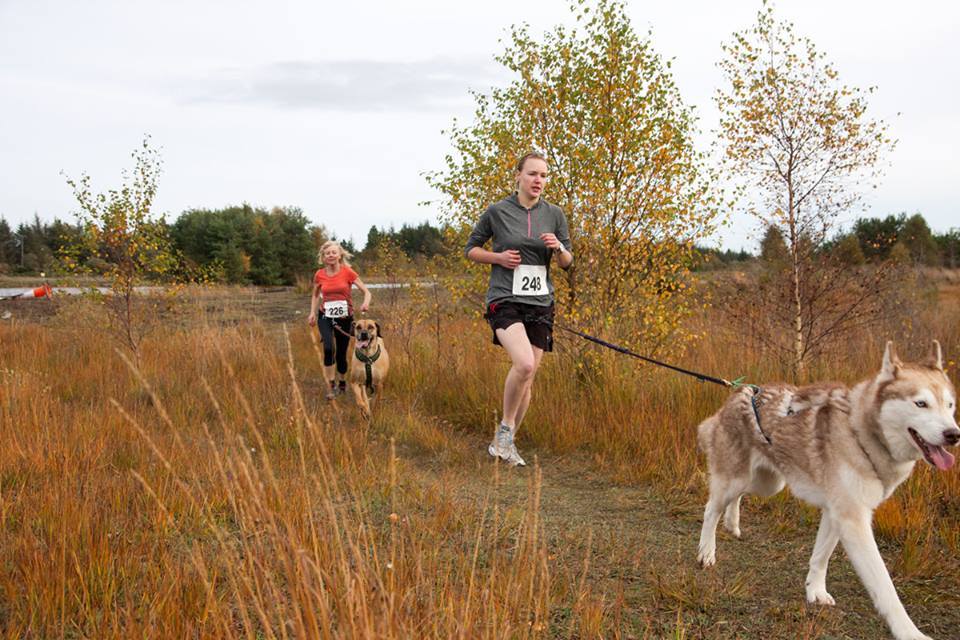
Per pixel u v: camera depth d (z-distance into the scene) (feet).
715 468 13.14
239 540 12.57
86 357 34.94
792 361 26.32
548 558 12.39
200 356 33.30
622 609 11.08
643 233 25.30
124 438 18.94
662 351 25.80
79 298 46.42
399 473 17.70
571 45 26.03
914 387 10.18
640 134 24.75
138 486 14.97
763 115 26.14
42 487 14.40
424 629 8.50
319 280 29.45
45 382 27.40
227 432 10.65
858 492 10.61
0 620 9.85
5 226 217.56
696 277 25.70
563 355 26.63
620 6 25.30
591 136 25.58
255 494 9.82
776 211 26.53
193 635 9.02
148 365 32.01
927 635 10.40
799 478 11.55
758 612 11.11
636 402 23.00
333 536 10.80
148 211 33.45
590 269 25.73
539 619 9.94
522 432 23.16
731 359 27.53
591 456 20.81
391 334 38.88
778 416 11.96
